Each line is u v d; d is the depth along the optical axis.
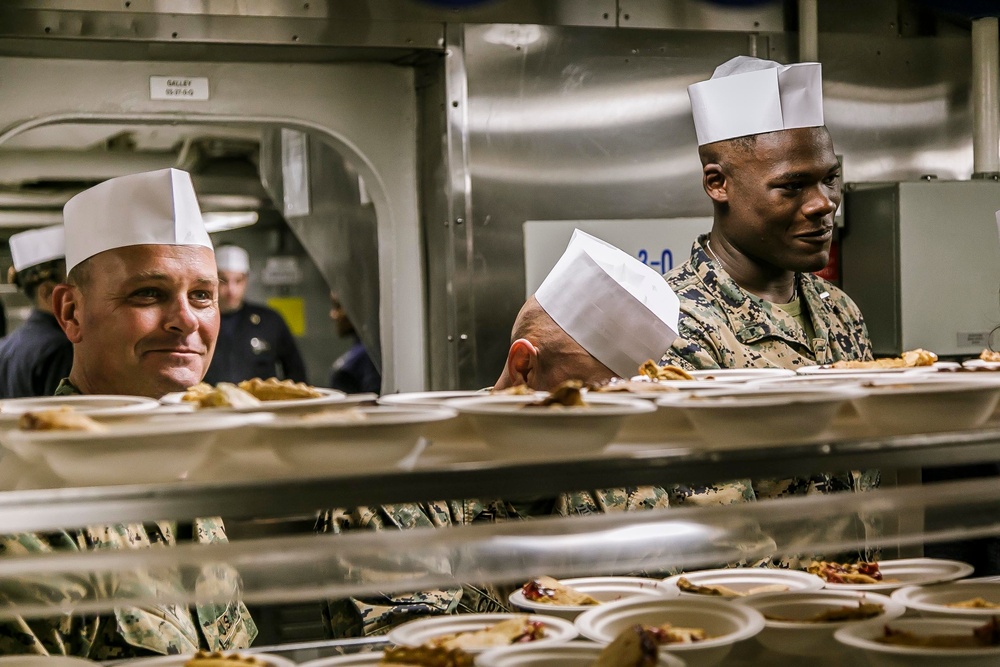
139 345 1.68
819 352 2.32
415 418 1.00
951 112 3.31
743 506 1.24
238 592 1.07
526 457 1.05
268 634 2.00
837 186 2.28
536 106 2.92
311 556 1.06
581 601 1.41
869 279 3.13
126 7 2.55
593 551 1.15
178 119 2.72
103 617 1.33
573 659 1.18
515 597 1.42
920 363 1.54
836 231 3.22
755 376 1.47
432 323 2.95
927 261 3.03
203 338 1.73
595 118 2.98
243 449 1.04
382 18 2.75
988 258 3.08
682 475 1.05
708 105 2.30
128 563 0.99
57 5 2.50
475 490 0.99
